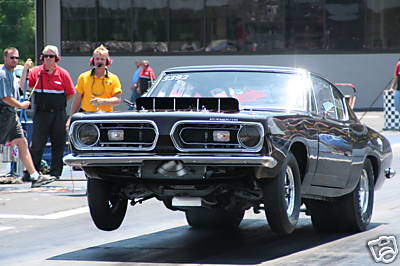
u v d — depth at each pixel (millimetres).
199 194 20219
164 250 21375
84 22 85562
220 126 19359
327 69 85500
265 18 84875
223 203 20859
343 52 85438
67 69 85938
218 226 25141
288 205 20609
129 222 26469
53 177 35531
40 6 85438
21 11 167625
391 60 85812
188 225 25828
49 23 85750
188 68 23938
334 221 24125
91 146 19984
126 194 21203
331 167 22641
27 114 43469
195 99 20797
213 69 23688
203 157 19125
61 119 35625
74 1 85500
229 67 23672
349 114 25281
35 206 30047
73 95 35750
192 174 19547
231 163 19109
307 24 85062
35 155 35812
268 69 23422
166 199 21500
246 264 19266
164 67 85750
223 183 19906
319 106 23328
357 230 24312
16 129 34625
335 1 85188
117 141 19875
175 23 85500
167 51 85688
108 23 85562
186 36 85500
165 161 19500
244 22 84938
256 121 19266
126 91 85938
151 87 23766
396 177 39406
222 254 20672
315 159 21703
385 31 85688
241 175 19734
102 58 32250
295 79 23062
